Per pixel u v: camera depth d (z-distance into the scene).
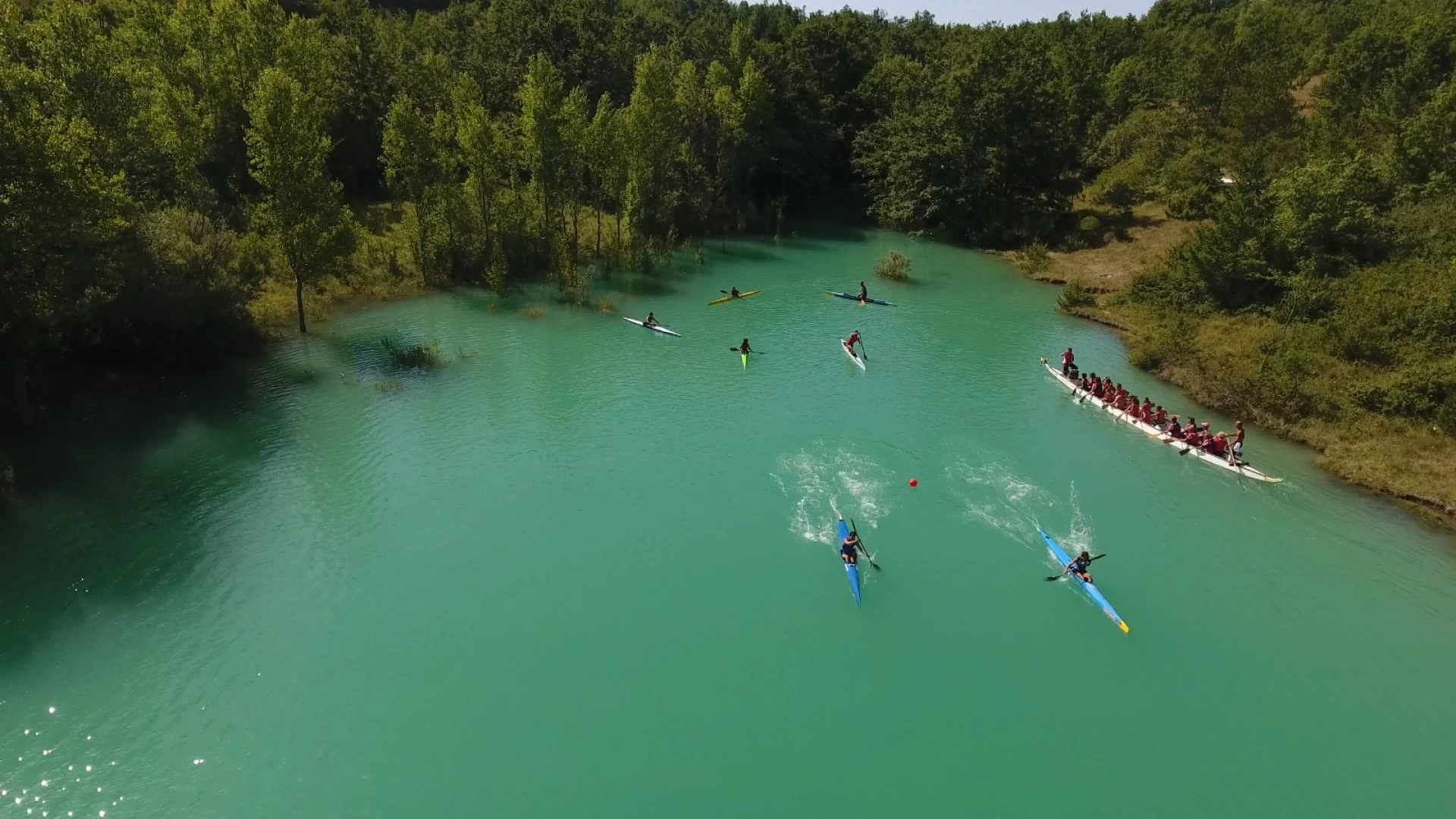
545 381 44.19
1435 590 28.97
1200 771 21.56
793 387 44.56
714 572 28.91
